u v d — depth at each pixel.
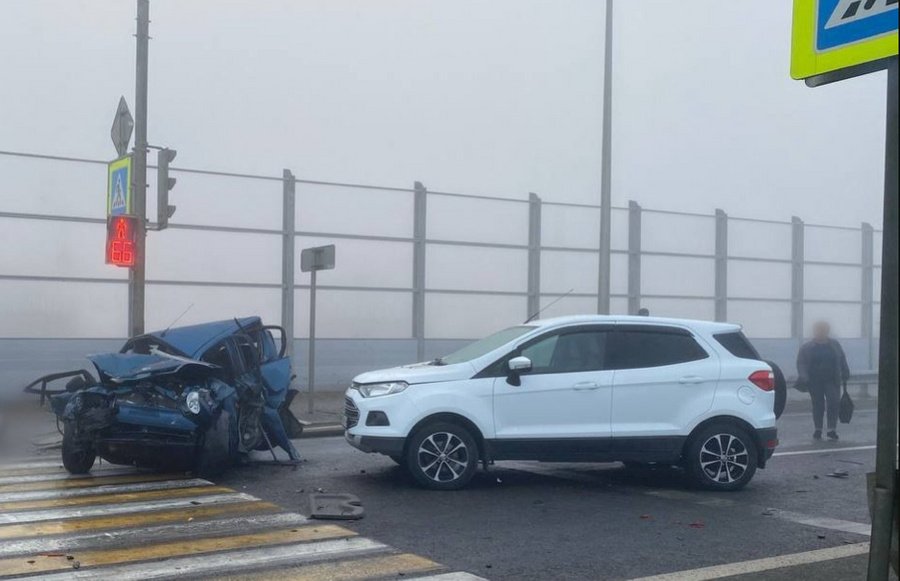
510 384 11.10
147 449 11.60
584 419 11.21
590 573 7.65
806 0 5.43
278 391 13.44
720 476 11.45
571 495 11.03
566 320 11.59
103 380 11.77
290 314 21.77
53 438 14.54
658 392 11.37
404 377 11.09
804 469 13.27
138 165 16.42
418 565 7.79
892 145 4.67
